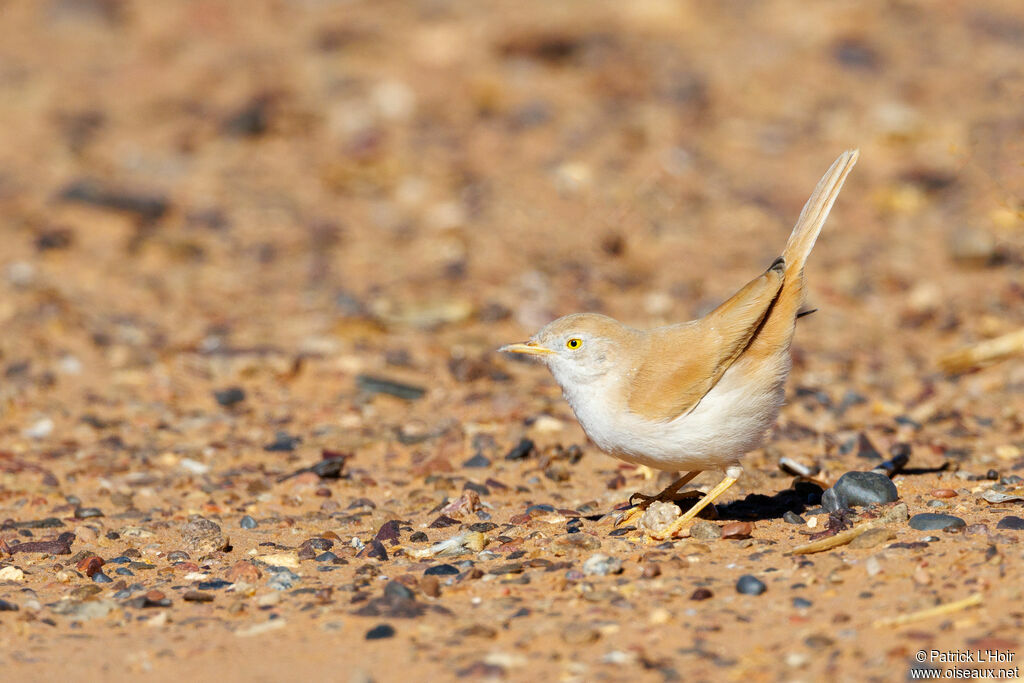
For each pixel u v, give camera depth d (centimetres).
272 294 1902
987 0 3397
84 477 1224
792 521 963
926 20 3247
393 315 1781
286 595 864
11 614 841
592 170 2412
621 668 702
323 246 2097
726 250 2114
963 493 1019
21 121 2670
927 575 790
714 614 773
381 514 1077
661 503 955
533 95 2797
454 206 2270
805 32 3147
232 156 2528
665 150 2525
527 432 1313
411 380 1548
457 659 730
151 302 1858
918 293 1891
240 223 2198
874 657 689
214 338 1708
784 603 782
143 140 2594
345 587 870
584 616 784
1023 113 2486
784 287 929
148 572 935
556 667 711
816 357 1622
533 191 2336
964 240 2017
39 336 1683
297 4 3384
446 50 3016
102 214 2181
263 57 3011
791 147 2577
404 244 2119
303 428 1395
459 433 1317
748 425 912
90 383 1554
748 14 3269
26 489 1188
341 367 1590
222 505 1125
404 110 2719
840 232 2212
